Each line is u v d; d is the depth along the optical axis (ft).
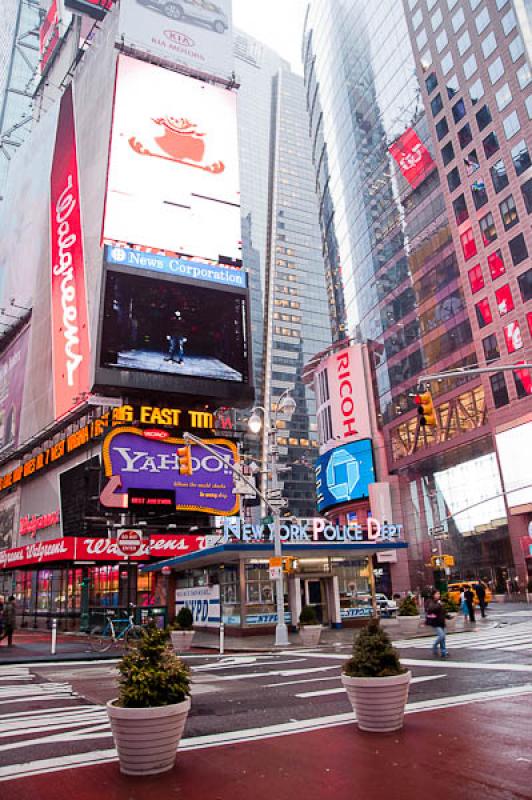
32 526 174.29
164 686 22.77
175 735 22.36
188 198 186.50
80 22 246.06
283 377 492.95
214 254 184.44
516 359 208.54
